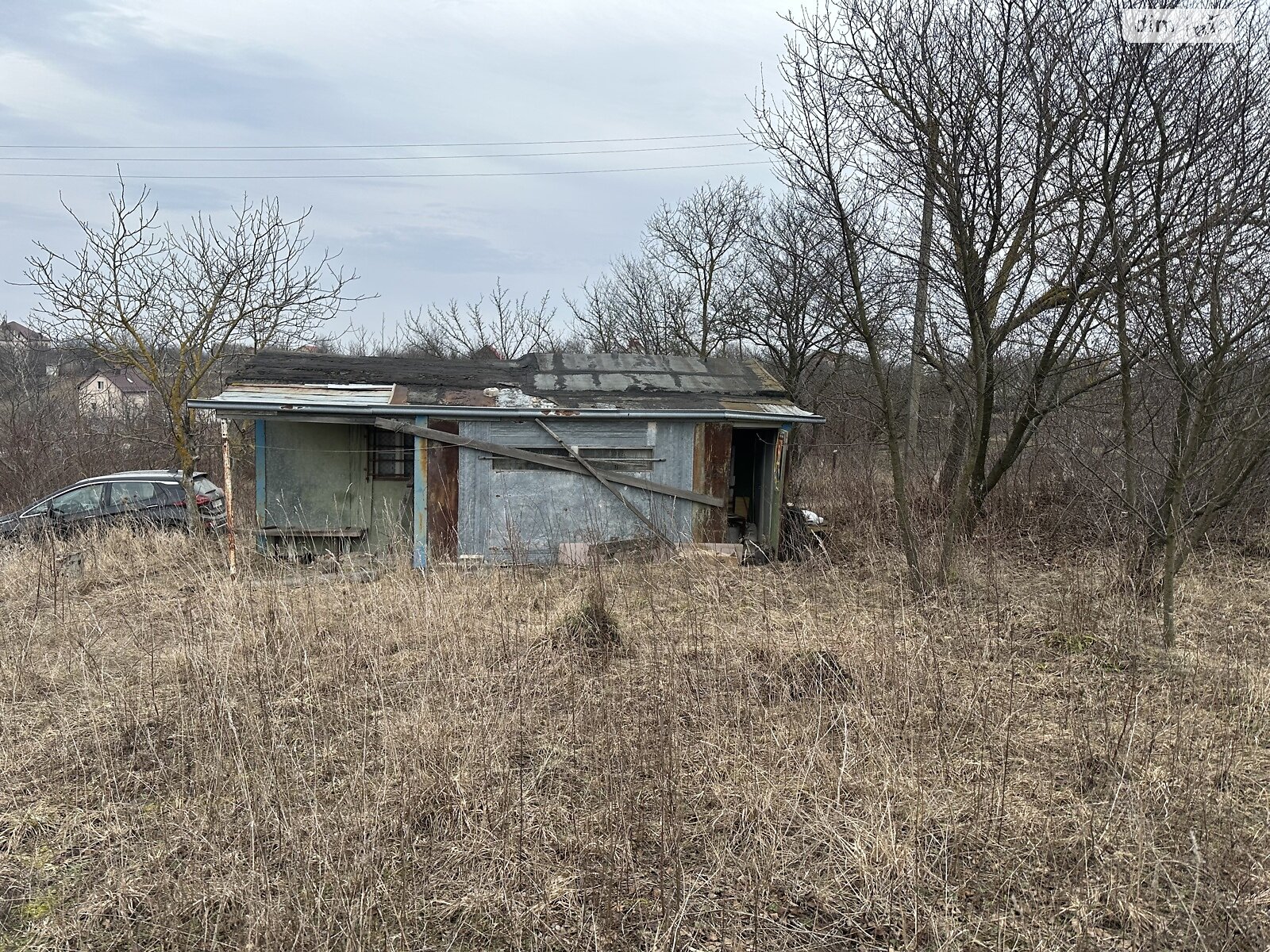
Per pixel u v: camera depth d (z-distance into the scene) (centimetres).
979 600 835
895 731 532
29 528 1136
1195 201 689
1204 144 691
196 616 803
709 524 1160
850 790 472
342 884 388
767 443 1205
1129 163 736
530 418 1099
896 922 378
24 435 1762
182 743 548
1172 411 877
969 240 837
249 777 498
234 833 447
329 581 951
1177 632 742
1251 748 520
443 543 1087
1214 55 720
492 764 502
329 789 491
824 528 1206
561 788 491
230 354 1702
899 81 822
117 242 1316
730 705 582
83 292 1306
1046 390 1034
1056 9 790
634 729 545
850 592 905
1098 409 969
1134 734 530
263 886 394
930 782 482
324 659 705
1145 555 841
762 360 2086
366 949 358
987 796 467
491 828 447
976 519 1141
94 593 957
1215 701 595
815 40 840
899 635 704
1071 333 897
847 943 366
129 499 1209
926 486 1335
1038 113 795
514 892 399
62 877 425
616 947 367
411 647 729
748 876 409
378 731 562
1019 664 681
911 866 393
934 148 807
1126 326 760
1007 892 397
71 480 1688
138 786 504
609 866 416
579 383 1216
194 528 1145
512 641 716
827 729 539
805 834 433
